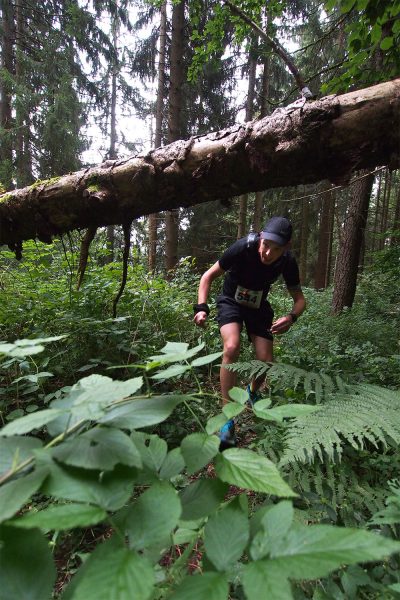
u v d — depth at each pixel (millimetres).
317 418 1752
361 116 1626
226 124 12711
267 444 1992
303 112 1689
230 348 2576
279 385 2381
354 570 1243
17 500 563
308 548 562
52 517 548
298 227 14805
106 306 3764
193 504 760
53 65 10492
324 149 1697
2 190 2586
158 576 798
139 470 709
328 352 3365
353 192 5727
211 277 2906
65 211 2262
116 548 578
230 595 1242
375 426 1635
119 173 2082
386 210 14539
